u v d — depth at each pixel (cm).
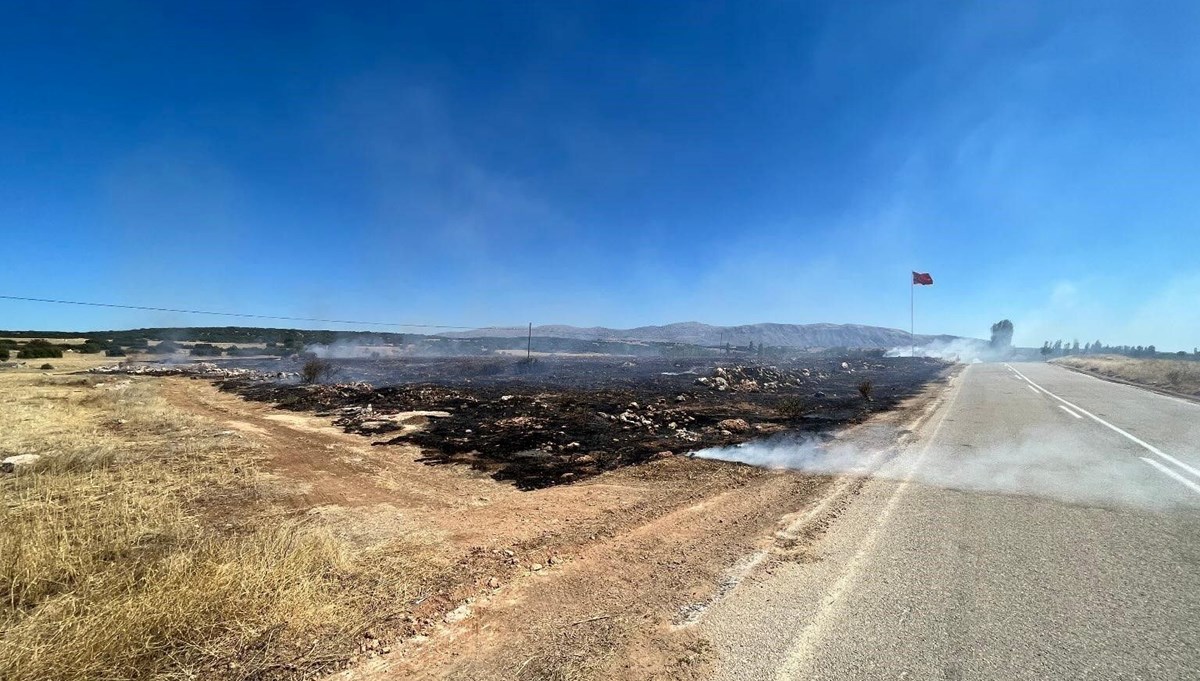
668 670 272
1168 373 2348
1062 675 261
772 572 394
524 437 1024
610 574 398
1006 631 305
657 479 706
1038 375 3097
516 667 279
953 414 1359
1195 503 573
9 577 336
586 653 290
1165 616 322
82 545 393
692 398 1706
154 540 435
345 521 526
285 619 316
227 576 339
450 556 436
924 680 258
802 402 1630
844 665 272
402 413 1346
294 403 1630
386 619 331
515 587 379
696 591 365
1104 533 476
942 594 353
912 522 509
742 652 287
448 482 708
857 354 6300
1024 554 425
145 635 287
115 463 756
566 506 587
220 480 674
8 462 729
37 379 2269
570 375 2792
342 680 270
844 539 463
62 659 259
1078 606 335
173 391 2006
